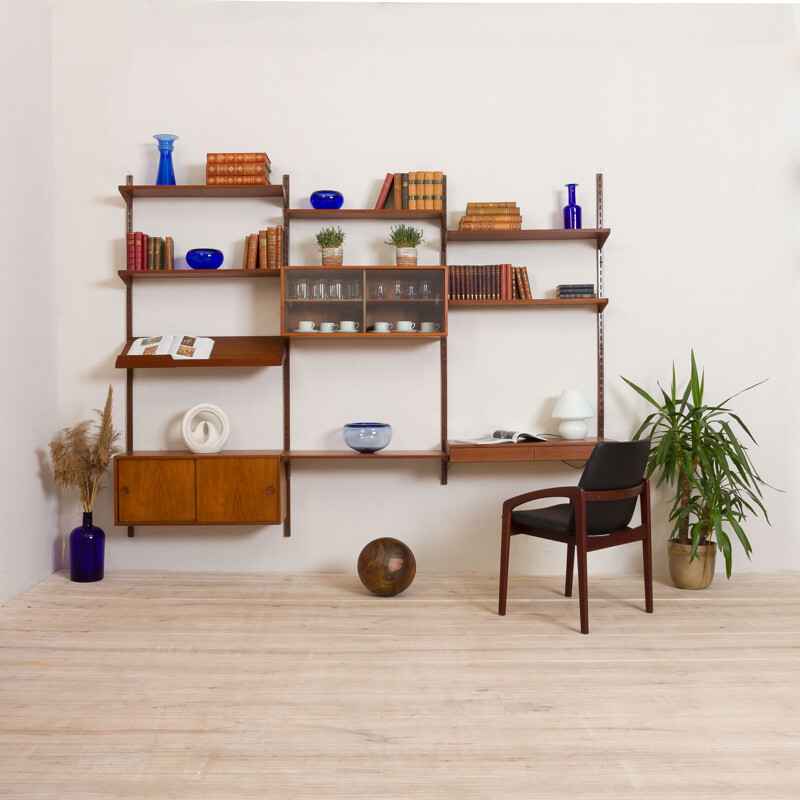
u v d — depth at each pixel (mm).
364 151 4246
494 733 2266
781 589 3902
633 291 4258
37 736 2232
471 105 4246
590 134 4246
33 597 3689
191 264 4047
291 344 4227
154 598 3686
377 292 3979
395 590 3715
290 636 3131
